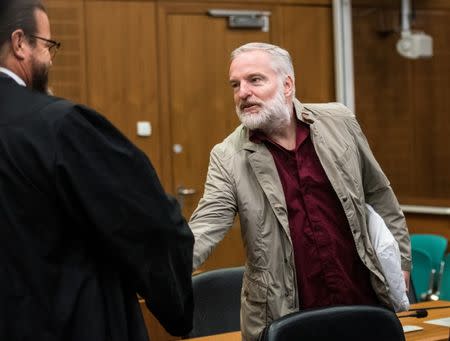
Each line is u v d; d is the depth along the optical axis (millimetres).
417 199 6711
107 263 1715
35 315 1623
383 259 2512
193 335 3199
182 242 1737
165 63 6449
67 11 6113
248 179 2523
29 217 1633
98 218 1626
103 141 1663
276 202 2484
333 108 2686
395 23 6820
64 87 6121
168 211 1703
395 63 6852
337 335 2201
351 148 2596
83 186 1623
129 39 6320
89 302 1651
